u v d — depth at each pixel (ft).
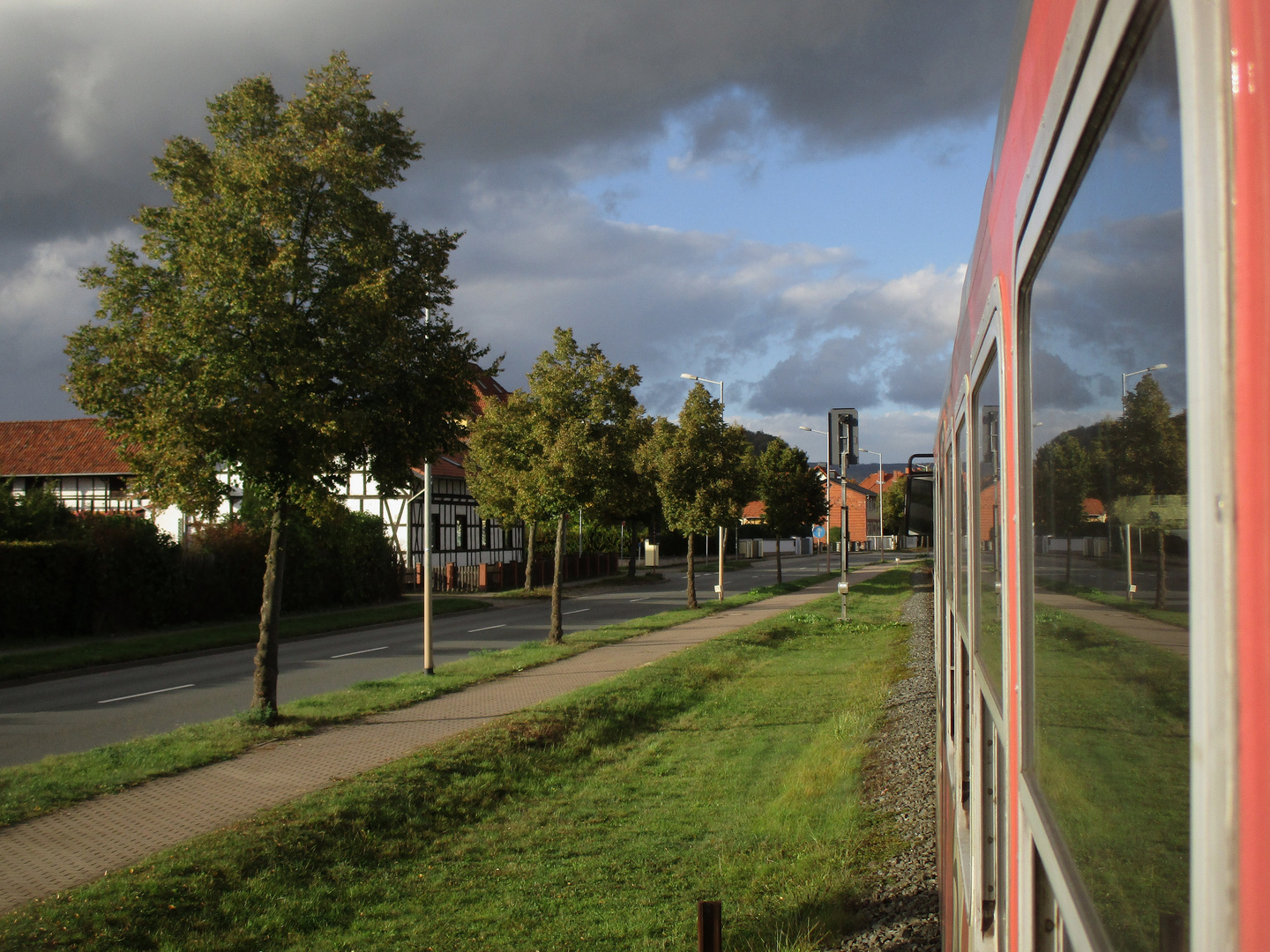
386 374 37.68
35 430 148.05
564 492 66.95
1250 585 2.39
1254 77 2.40
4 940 18.58
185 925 20.53
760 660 62.08
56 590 77.36
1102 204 3.93
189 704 48.83
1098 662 4.23
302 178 36.40
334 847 25.49
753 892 23.09
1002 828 7.25
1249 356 2.41
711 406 102.12
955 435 13.87
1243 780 2.38
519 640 77.56
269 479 37.17
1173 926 3.00
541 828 28.73
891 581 145.07
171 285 36.24
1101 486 4.14
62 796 28.53
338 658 67.05
